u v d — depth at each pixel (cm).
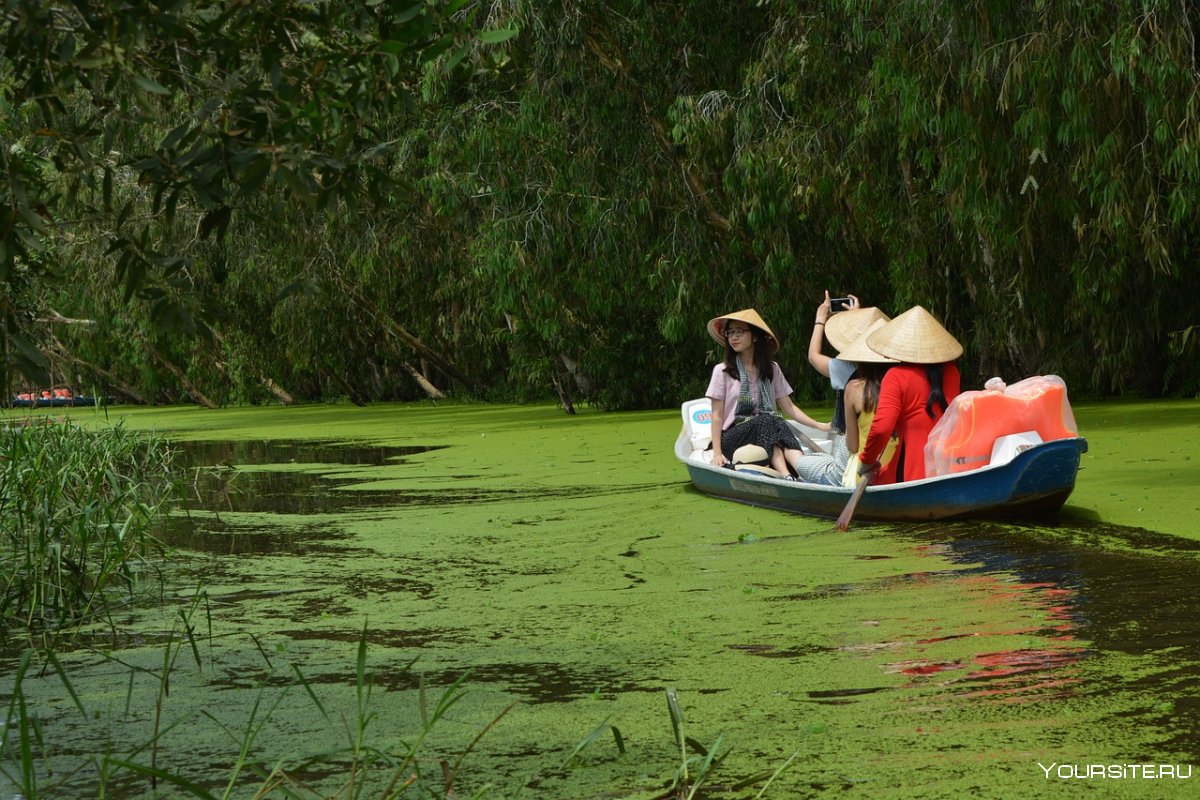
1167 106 1243
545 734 419
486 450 1667
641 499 1062
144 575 792
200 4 334
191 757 410
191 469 1591
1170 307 1855
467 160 2073
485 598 667
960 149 1411
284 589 724
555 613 618
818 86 1758
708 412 1234
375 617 630
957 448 843
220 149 329
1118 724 397
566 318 2350
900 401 859
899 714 419
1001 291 1775
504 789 369
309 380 3838
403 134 2227
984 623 544
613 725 402
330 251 2592
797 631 548
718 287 2056
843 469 962
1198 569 639
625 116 1997
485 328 2914
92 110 1332
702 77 2008
